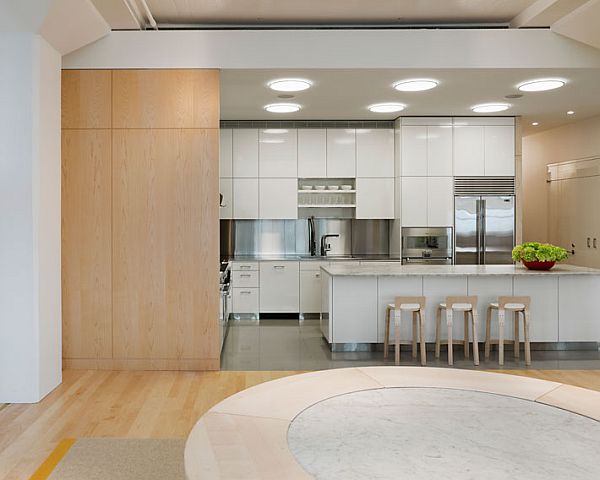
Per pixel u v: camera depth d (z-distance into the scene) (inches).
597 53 218.1
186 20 225.9
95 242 213.3
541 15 206.5
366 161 335.6
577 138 335.0
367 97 268.4
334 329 246.4
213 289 214.7
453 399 77.5
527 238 398.3
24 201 169.6
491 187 321.4
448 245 321.4
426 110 301.1
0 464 126.5
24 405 169.5
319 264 331.6
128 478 119.0
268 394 79.8
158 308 214.5
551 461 57.4
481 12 218.1
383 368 93.0
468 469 55.5
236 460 58.0
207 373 209.8
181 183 213.8
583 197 329.4
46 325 178.9
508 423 68.4
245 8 213.0
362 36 215.2
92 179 213.0
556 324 249.8
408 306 224.2
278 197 335.3
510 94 262.8
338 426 67.6
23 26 167.3
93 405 169.6
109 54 210.8
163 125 213.0
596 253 316.8
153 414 161.6
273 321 323.0
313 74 223.9
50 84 180.4
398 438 63.7
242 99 271.7
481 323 248.4
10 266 170.4
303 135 334.6
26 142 169.3
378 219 350.3
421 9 214.5
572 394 79.7
